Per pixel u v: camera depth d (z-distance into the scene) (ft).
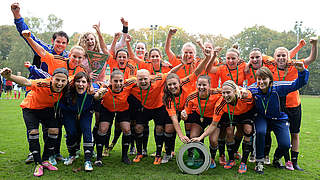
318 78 182.19
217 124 16.34
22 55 207.21
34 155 14.61
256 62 17.92
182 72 19.99
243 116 16.20
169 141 17.57
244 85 19.15
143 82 16.61
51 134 15.40
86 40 18.80
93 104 16.42
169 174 14.87
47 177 13.99
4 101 66.03
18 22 17.65
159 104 17.98
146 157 18.95
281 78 17.62
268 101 15.61
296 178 14.37
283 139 15.71
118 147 21.91
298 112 16.58
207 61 16.84
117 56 19.97
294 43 218.38
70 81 15.39
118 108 17.12
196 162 15.21
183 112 16.10
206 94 16.06
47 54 16.72
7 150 19.30
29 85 14.06
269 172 15.51
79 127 16.93
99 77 19.21
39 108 15.08
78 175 14.42
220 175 14.85
